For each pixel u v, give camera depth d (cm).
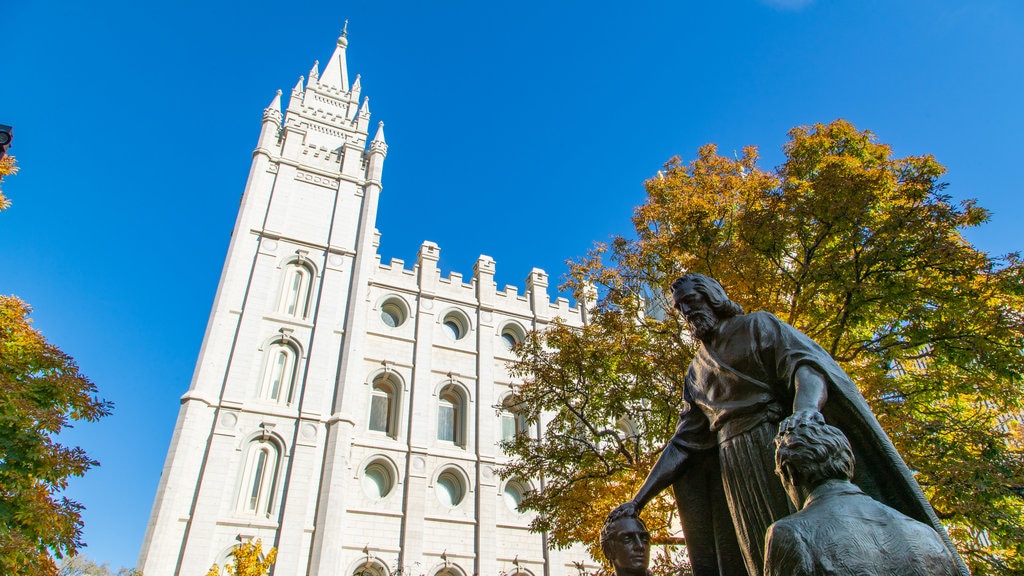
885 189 1122
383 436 2862
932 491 893
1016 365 971
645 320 1348
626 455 1283
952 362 1029
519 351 1466
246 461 2509
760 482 253
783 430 215
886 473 223
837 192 1088
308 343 2884
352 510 2591
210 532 2294
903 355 1075
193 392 2509
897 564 175
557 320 1483
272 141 3378
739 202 1272
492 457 2973
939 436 957
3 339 1246
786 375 255
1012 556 909
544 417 3186
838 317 1090
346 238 3250
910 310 1026
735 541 284
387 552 2569
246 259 2970
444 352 3234
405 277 3372
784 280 1150
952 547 199
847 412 235
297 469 2542
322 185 3381
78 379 1264
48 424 1138
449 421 3095
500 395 3228
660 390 1242
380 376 3033
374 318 3147
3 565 995
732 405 271
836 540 180
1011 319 989
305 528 2438
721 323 296
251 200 3125
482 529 2769
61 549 1138
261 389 2700
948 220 1030
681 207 1280
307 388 2742
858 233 1059
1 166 1178
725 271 1160
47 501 1112
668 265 1266
